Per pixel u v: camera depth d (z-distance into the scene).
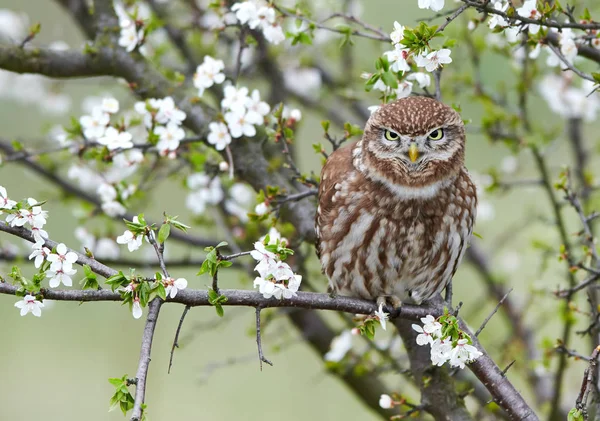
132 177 12.47
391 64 8.11
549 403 11.25
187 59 12.16
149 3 12.09
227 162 9.57
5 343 13.75
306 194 8.98
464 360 6.73
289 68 13.02
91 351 13.84
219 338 14.44
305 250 11.84
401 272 8.72
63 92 13.61
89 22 11.55
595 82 7.44
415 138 8.34
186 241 11.70
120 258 11.24
